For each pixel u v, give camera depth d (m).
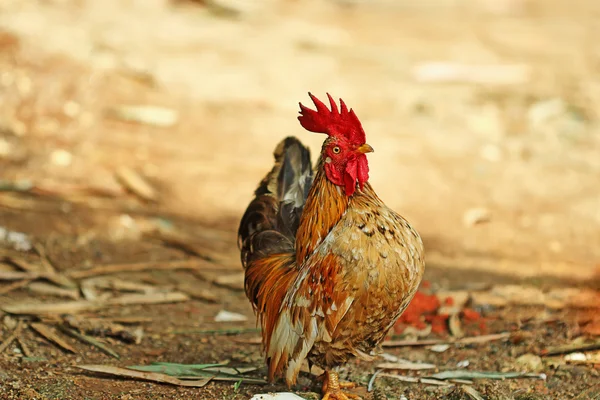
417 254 13.49
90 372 16.00
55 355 16.95
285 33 48.97
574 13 63.06
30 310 18.98
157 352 17.52
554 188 31.48
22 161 29.84
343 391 15.18
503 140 36.12
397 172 32.16
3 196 26.73
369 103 39.44
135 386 15.45
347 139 13.60
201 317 19.88
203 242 25.17
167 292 21.27
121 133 33.59
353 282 13.03
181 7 49.94
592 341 18.02
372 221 13.28
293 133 35.31
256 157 32.66
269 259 15.45
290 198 16.55
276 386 15.64
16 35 39.03
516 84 43.72
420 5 62.16
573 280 22.89
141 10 47.22
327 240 13.45
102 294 20.81
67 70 37.09
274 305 14.59
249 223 16.44
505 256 25.38
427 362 17.33
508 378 16.30
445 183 31.55
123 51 40.59
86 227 25.27
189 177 30.44
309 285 13.48
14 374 15.64
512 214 29.16
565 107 40.00
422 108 39.25
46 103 34.44
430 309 19.78
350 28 53.25
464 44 51.47
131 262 23.28
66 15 43.56
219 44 44.75
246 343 18.23
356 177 13.56
